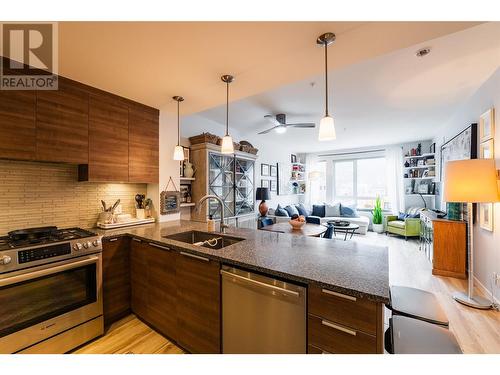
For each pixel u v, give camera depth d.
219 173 4.10
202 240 2.29
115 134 2.41
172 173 3.07
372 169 7.08
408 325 1.10
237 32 1.38
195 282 1.64
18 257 1.50
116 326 2.08
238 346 1.43
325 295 1.09
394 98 3.28
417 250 4.66
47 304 1.65
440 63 2.36
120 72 1.91
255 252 1.56
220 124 4.62
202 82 2.08
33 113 1.84
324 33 1.39
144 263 2.08
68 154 2.04
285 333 1.24
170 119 3.04
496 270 2.49
